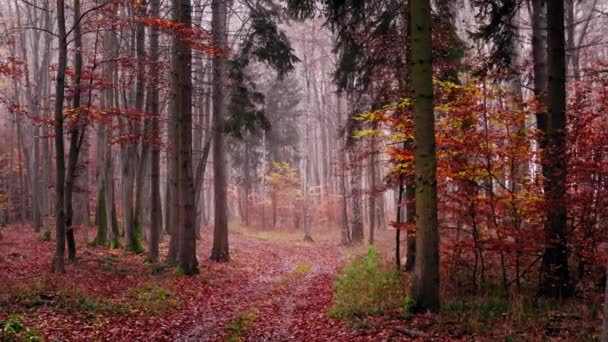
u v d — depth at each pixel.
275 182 41.72
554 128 8.76
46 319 8.27
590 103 8.98
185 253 14.90
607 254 8.29
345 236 28.16
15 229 30.23
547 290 8.86
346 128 15.90
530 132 9.34
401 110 11.09
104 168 20.58
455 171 9.29
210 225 42.28
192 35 13.11
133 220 20.53
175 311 10.26
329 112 41.41
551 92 8.87
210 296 12.39
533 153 8.95
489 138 9.03
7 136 38.22
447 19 13.31
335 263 20.02
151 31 18.64
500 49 11.72
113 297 10.62
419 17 8.12
